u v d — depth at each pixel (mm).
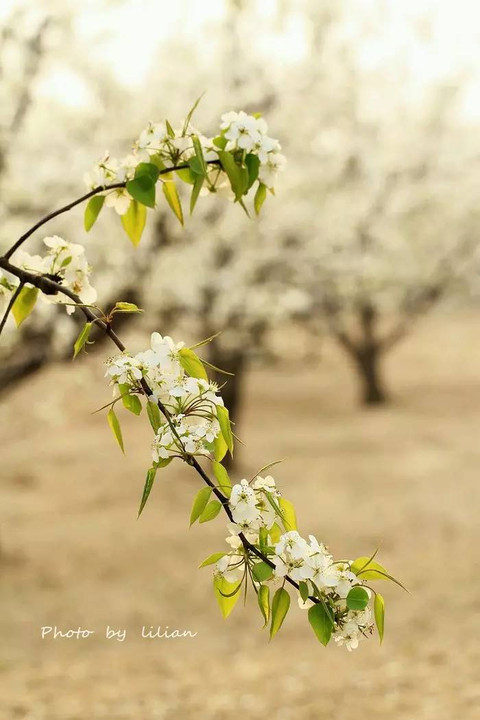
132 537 15180
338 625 1568
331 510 17281
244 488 1585
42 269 1957
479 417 28094
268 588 1577
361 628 1561
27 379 12008
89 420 26094
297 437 25172
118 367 1589
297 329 37375
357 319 30781
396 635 10008
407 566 13438
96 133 14383
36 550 14258
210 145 1820
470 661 8422
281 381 35562
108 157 1836
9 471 20281
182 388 1572
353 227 21469
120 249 13859
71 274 1956
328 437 25141
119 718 6957
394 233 22875
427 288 28422
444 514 16734
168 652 9734
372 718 6699
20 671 8742
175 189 1901
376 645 9617
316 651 9570
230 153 1820
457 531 15484
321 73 17812
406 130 23969
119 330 13695
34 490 18859
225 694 7695
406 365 38594
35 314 10852
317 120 18531
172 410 1619
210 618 11383
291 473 20594
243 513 1587
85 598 12039
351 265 20875
